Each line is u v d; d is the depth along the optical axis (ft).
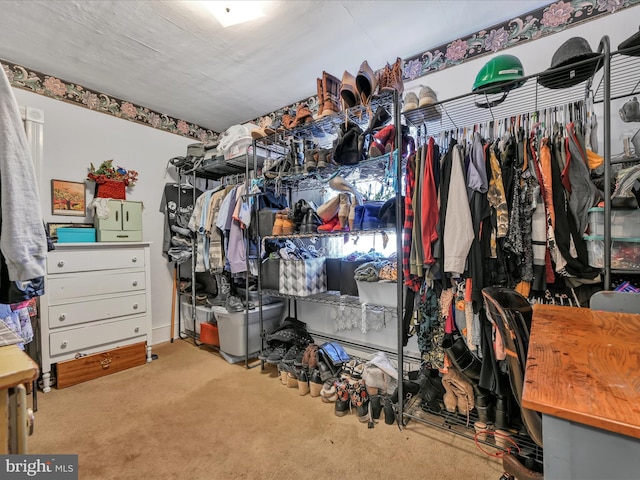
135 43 6.61
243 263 8.30
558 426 1.55
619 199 3.91
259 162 8.93
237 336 8.15
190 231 10.19
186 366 8.10
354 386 5.89
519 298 3.52
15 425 1.64
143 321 8.43
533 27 5.84
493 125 5.39
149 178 10.05
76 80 8.20
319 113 6.59
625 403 1.52
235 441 4.96
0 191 2.57
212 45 6.72
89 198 8.64
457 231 4.72
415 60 7.22
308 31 6.30
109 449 4.78
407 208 5.31
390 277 6.11
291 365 7.00
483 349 4.81
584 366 1.96
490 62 4.75
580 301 4.50
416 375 6.28
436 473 4.21
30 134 6.17
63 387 6.84
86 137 8.59
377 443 4.88
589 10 5.36
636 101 4.60
